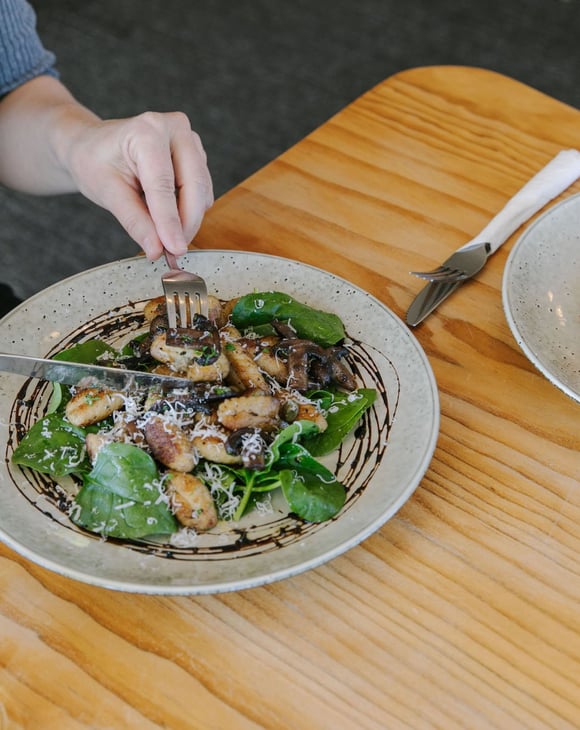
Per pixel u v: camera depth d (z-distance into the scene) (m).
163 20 3.72
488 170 1.47
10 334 1.09
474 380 1.11
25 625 0.83
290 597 0.86
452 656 0.81
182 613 0.85
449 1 3.85
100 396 0.98
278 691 0.78
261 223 1.36
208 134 3.15
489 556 0.90
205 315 1.07
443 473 0.98
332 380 1.05
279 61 3.50
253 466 0.91
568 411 1.07
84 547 0.84
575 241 1.22
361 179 1.45
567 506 0.95
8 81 1.59
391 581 0.87
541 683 0.79
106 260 2.70
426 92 1.65
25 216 2.87
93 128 1.32
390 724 0.76
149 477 0.88
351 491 0.92
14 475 0.93
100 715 0.76
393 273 1.28
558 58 3.48
